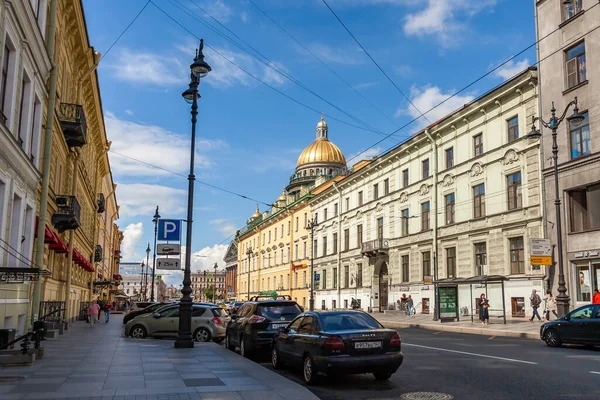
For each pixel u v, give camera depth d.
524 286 29.27
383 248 44.31
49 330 20.05
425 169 40.03
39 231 17.81
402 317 37.69
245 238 95.44
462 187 35.19
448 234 36.25
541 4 29.70
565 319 16.45
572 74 27.58
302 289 64.44
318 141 99.69
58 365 11.51
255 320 14.51
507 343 17.98
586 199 26.47
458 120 35.50
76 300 36.38
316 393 9.12
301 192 70.94
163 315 20.56
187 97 17.33
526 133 29.88
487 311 27.03
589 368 11.15
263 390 8.48
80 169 31.83
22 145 15.97
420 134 39.44
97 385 8.85
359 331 10.01
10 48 14.07
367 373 10.61
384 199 45.78
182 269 19.28
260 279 82.94
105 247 65.62
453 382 9.77
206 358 12.93
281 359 12.09
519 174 30.55
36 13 16.98
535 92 29.45
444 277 36.47
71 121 23.11
